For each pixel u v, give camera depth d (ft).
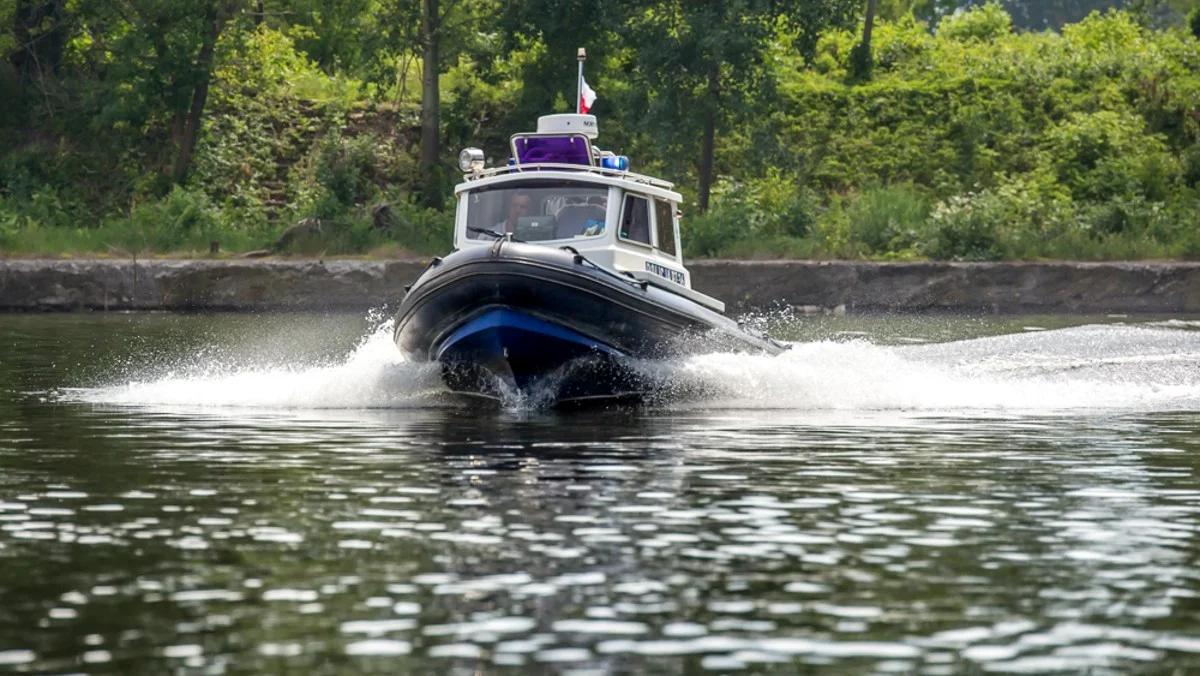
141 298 276.21
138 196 330.34
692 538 71.51
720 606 59.16
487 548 68.95
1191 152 355.36
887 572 65.00
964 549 69.62
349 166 331.98
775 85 320.09
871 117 366.84
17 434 109.29
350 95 362.94
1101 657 52.75
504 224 138.10
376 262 279.08
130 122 334.44
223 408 127.65
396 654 52.60
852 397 138.21
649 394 137.49
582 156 142.00
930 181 351.87
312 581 62.69
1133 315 274.98
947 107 369.91
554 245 136.87
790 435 111.14
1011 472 92.79
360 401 135.13
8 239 290.15
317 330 228.43
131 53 331.16
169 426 114.62
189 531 72.64
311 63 380.99
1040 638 55.06
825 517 77.10
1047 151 358.43
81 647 53.36
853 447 104.17
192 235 299.58
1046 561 67.26
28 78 355.36
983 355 180.65
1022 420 123.03
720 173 350.23
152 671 50.65
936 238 303.48
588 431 112.98
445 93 368.68
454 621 56.80
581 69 148.87
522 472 91.15
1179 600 60.54
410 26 333.62
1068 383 153.89
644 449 102.22
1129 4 483.92
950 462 96.99
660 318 135.13
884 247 306.96
